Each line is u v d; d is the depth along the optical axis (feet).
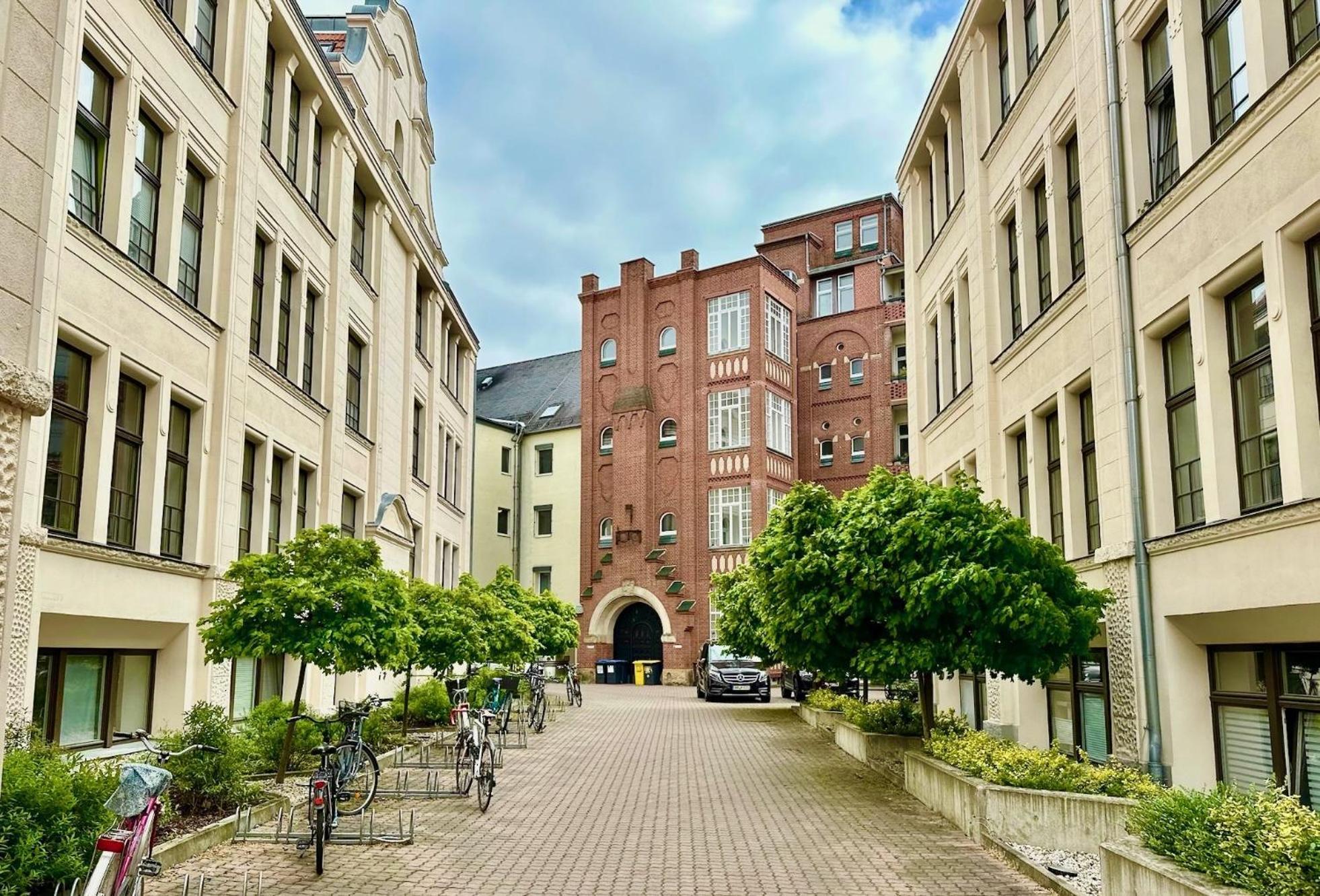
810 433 157.79
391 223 83.35
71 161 35.12
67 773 24.72
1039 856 28.78
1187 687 34.83
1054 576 37.01
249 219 51.42
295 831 31.60
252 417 52.90
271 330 56.03
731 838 32.22
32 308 20.36
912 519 38.88
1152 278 36.52
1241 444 32.04
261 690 55.42
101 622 38.17
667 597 147.95
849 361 155.74
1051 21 47.67
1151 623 36.06
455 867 27.91
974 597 36.55
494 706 69.10
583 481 160.15
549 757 55.21
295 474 60.29
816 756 55.47
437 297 100.27
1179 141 34.86
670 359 155.94
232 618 36.81
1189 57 34.47
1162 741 35.29
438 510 101.45
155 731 43.32
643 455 153.38
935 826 34.14
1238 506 31.89
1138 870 20.90
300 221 61.05
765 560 42.91
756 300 149.28
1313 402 27.78
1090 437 44.19
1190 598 33.47
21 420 20.15
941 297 69.05
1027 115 50.57
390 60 85.51
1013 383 53.11
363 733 51.83
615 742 63.31
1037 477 49.52
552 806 38.55
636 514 153.07
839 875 27.14
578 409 173.37
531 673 80.07
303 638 36.83
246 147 51.01
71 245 35.45
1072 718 45.16
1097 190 41.04
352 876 26.55
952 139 65.77
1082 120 42.52
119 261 38.58
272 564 38.52
